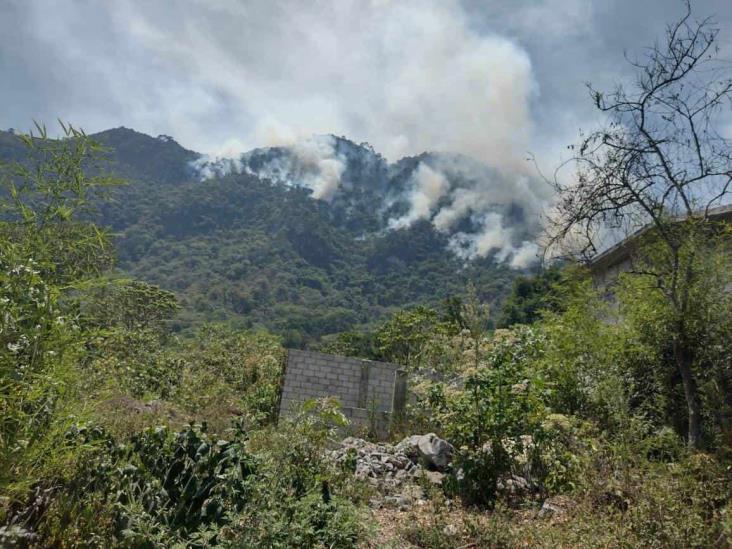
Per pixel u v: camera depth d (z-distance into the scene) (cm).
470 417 673
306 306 18662
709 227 668
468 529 513
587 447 616
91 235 330
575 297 920
